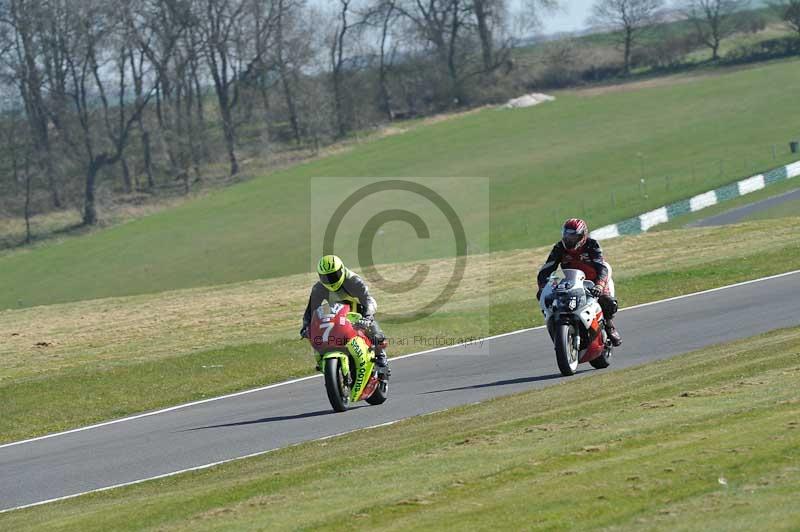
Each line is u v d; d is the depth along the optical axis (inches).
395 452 1196.5
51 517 1125.1
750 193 6830.7
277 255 7185.0
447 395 1739.7
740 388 1299.2
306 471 1148.5
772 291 2628.0
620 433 1106.1
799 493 789.2
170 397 2116.1
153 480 1296.8
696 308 2511.1
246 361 2406.5
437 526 829.2
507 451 1099.9
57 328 3501.5
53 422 1993.1
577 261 1798.7
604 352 1845.5
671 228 6033.5
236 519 940.6
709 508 783.1
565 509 829.2
